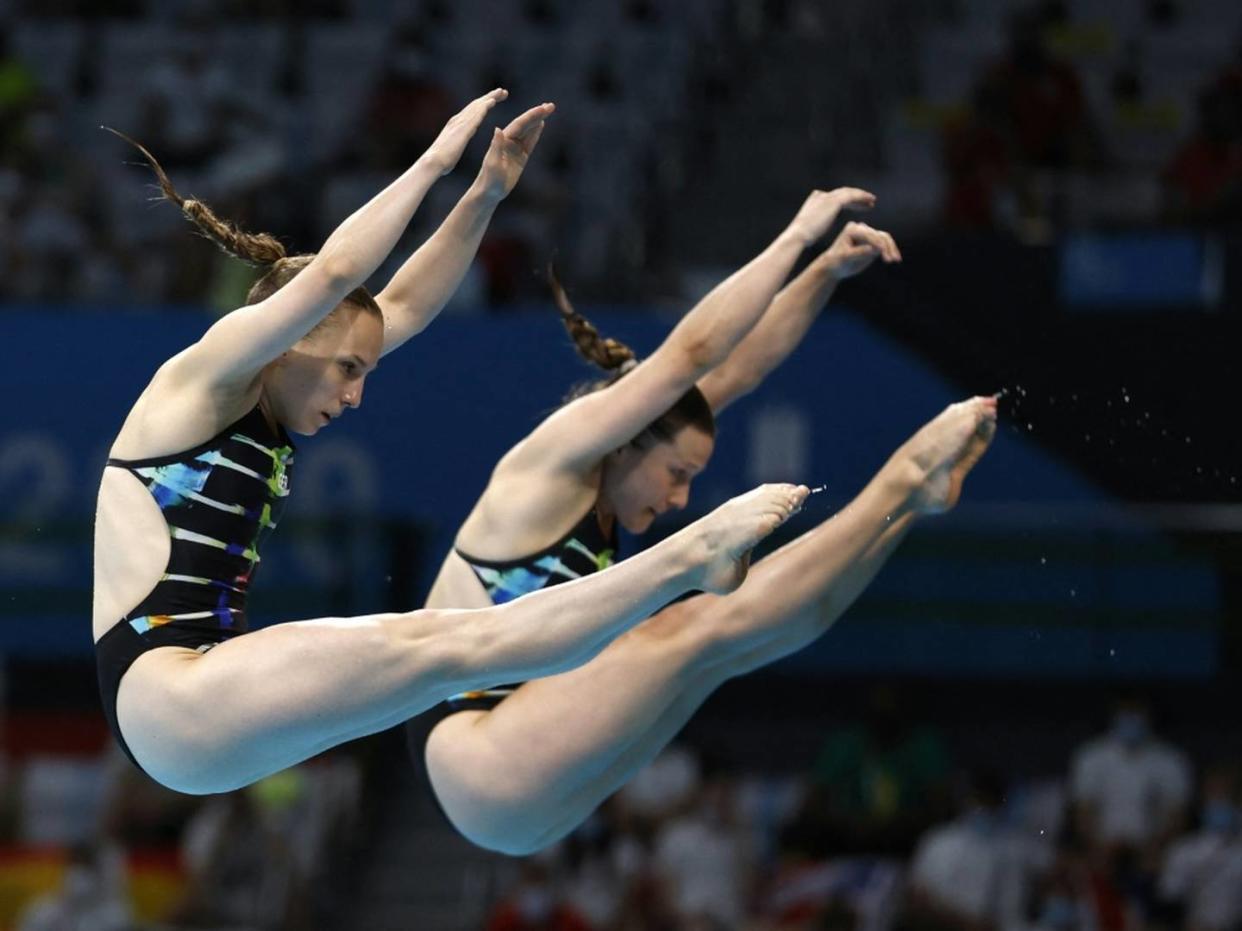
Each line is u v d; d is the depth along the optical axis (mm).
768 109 49562
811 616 18328
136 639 16109
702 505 37781
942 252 37500
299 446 38719
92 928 33500
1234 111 44344
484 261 42125
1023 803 35750
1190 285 36219
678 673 17984
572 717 17891
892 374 37438
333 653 15336
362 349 16469
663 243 45438
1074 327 36688
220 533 16359
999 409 25219
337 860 35719
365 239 15328
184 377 16188
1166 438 33094
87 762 37062
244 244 17062
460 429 38438
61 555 39125
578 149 48156
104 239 45062
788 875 33750
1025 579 37312
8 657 39250
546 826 18531
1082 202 43969
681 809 35438
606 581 15141
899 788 34438
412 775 37938
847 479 37375
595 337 20266
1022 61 45812
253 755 15664
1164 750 34344
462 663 15281
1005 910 32531
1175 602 36500
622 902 33906
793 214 45906
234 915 34250
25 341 39219
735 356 20328
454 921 34906
